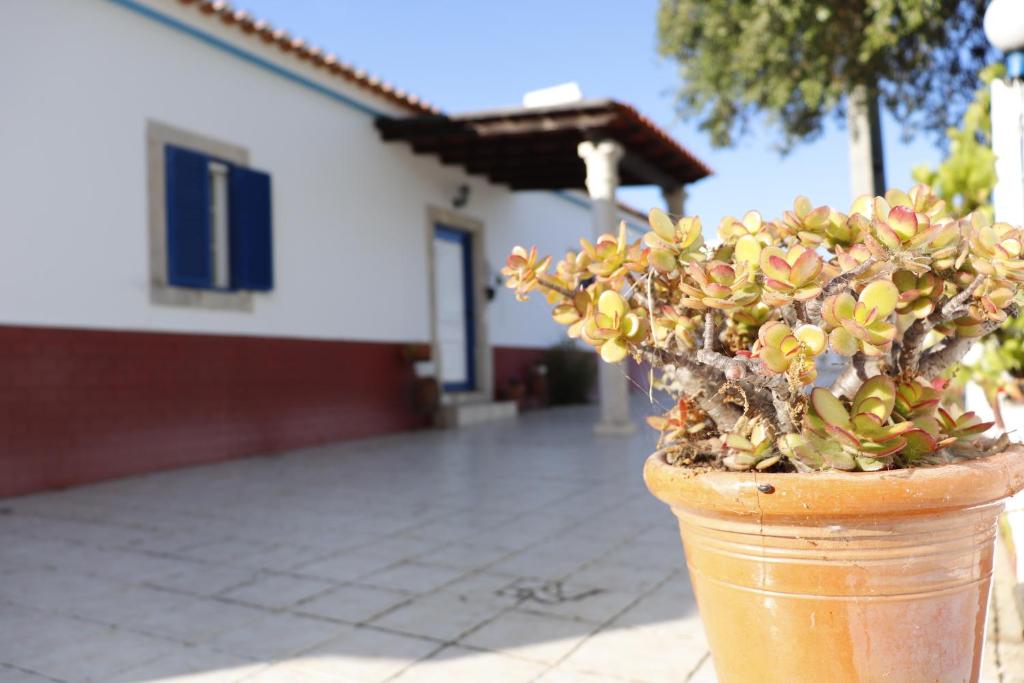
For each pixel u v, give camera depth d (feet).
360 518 16.38
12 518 16.61
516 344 43.16
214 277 25.21
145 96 22.63
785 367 5.02
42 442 19.71
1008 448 5.84
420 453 26.21
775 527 4.98
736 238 6.03
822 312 5.01
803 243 5.83
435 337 35.24
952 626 5.01
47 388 19.85
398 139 31.94
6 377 19.01
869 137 32.22
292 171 27.99
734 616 5.28
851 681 4.97
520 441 29.07
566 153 33.76
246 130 26.07
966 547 5.00
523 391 41.86
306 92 28.68
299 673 8.69
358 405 30.53
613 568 12.43
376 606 10.84
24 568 12.91
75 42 20.80
